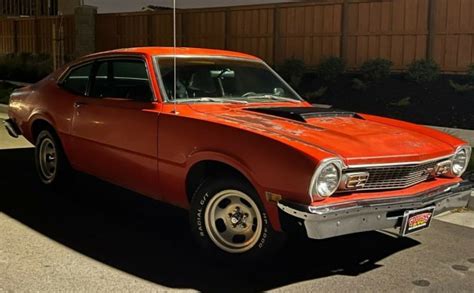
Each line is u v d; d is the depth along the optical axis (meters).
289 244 4.74
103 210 5.61
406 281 4.04
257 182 3.88
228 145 4.05
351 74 12.58
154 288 3.81
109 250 4.51
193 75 5.12
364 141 4.06
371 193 3.91
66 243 4.63
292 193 3.69
